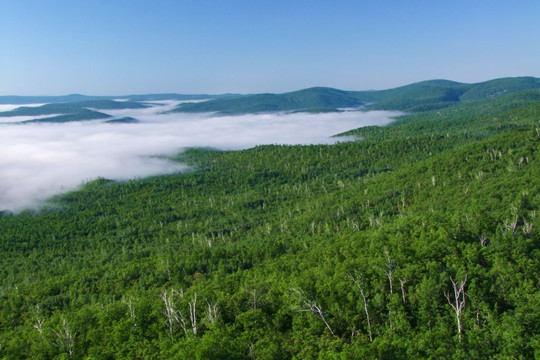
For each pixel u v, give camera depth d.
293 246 118.31
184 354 51.16
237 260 109.75
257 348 54.62
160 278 103.75
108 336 64.00
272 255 111.94
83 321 70.62
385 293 64.88
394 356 49.47
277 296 69.81
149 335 64.38
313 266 88.12
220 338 54.59
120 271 113.50
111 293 97.56
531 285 60.41
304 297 62.31
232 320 66.38
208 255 116.19
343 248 94.06
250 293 70.00
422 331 56.09
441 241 79.81
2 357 63.59
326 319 61.28
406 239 85.94
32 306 95.50
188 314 67.44
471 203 120.94
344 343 54.59
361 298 63.56
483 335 52.19
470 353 48.59
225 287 81.06
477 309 58.81
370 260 75.56
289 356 54.34
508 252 73.12
